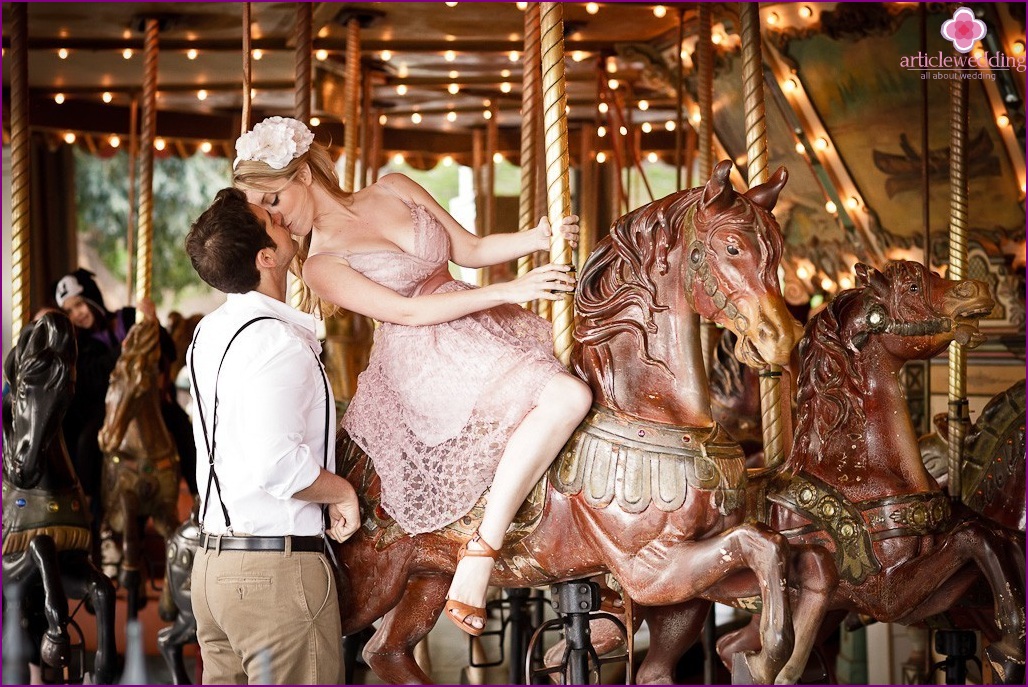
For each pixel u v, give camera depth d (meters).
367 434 3.14
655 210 3.03
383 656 3.39
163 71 8.41
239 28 7.13
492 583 3.22
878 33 5.79
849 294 3.66
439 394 3.03
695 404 2.99
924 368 6.80
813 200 7.27
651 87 8.62
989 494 4.04
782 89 6.56
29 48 7.57
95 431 6.70
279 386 2.75
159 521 6.37
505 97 9.20
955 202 4.63
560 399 2.95
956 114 4.62
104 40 7.48
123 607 7.00
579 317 3.17
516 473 2.94
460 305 2.96
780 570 2.74
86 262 13.91
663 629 3.35
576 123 9.87
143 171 7.14
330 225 3.07
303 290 3.99
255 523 2.79
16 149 4.58
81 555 4.33
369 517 3.17
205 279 2.87
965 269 4.65
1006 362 6.40
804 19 6.01
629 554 2.94
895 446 3.55
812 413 3.65
